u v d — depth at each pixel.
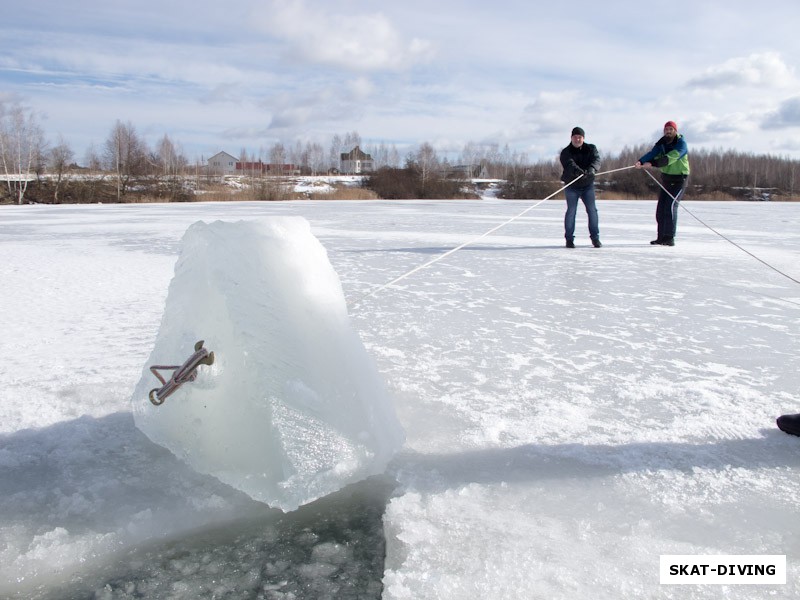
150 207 30.38
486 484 2.34
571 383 3.55
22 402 3.22
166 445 2.55
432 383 3.52
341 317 2.45
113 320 5.18
